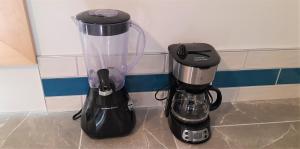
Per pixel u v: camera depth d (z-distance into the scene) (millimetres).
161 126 882
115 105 740
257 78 968
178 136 813
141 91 928
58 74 847
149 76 898
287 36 895
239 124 911
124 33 741
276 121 936
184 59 699
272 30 875
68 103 912
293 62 950
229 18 831
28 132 834
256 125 911
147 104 959
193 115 802
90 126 766
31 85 854
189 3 788
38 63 816
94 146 788
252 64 931
